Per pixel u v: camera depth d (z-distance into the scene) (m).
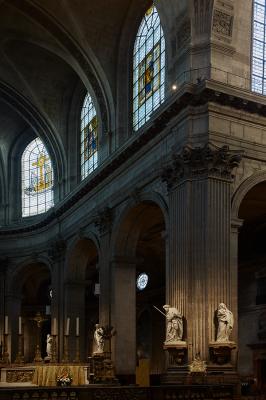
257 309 27.62
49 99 32.91
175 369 18.42
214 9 20.23
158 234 30.30
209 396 13.85
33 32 28.17
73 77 32.12
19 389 12.33
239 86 20.22
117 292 24.67
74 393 12.67
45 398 12.46
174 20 21.34
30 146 38.59
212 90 19.14
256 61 21.11
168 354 18.84
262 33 21.52
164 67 23.64
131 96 26.59
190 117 19.66
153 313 36.19
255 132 20.08
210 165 18.95
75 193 29.38
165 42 22.06
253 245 28.81
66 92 32.97
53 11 26.33
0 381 20.59
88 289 40.44
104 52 26.88
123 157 24.23
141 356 36.47
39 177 37.72
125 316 24.56
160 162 21.56
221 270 18.44
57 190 33.78
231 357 17.89
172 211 19.86
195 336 18.08
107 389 12.88
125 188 24.56
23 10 26.72
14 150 38.94
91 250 31.31
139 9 26.14
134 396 13.03
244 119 19.94
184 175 19.30
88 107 31.88
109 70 27.08
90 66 27.44
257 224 27.30
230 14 20.48
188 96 19.42
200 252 18.61
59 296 31.98
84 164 31.92
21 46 30.00
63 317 31.23
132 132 26.19
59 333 31.39
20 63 31.09
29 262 36.06
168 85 21.44
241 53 20.59
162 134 21.39
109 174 26.16
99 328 24.64
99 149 28.06
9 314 36.47
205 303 18.14
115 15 26.25
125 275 25.02
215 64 19.98
